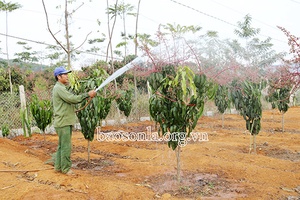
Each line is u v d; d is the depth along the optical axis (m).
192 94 4.52
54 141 8.53
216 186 4.82
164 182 5.02
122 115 11.93
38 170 5.18
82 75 9.49
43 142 8.37
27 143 8.26
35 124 10.04
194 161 6.08
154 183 4.99
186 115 4.65
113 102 11.67
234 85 7.06
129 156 6.91
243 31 14.57
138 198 4.28
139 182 5.04
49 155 6.84
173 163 6.04
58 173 5.09
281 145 7.96
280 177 5.21
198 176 5.30
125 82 11.45
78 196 4.18
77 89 6.00
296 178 5.20
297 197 4.38
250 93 6.71
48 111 8.22
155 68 4.54
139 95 12.99
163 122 4.70
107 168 5.89
